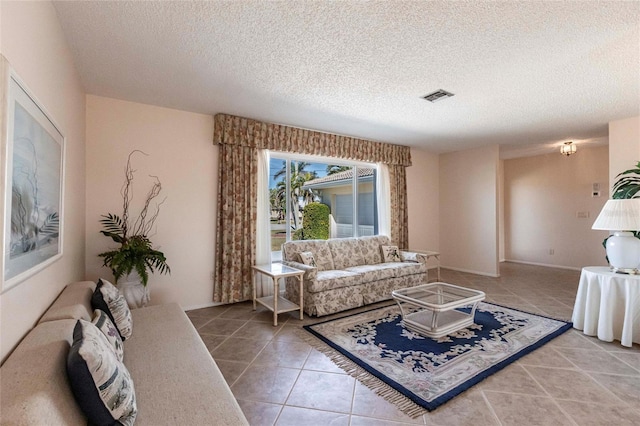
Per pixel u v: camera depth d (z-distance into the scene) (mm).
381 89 3033
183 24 2004
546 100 3334
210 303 3869
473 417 1772
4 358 1069
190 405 1263
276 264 3957
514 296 4262
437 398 1929
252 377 2205
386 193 5445
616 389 2039
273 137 4168
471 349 2604
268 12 1877
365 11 1858
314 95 3203
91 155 3174
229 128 3832
